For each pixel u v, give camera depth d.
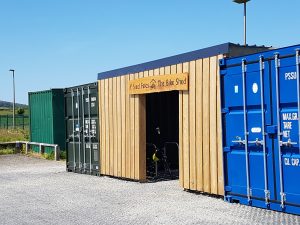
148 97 14.63
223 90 9.63
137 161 13.06
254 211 8.48
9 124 63.09
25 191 11.84
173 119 15.13
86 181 13.63
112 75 14.27
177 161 15.12
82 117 15.93
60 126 23.25
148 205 9.41
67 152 16.83
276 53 8.27
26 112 84.81
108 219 8.18
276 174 8.33
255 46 10.12
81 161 15.98
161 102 14.92
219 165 9.88
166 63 11.73
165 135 14.97
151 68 12.37
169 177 13.83
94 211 8.95
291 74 8.00
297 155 7.93
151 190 11.46
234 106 9.30
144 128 13.12
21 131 45.50
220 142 9.82
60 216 8.57
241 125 9.14
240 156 9.18
